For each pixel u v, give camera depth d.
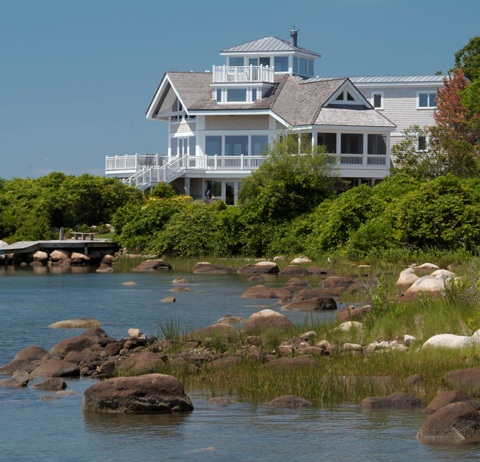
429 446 24.30
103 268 82.06
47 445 24.81
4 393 31.09
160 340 41.44
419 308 40.75
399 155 113.00
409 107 139.62
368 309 44.16
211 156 123.81
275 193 91.75
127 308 53.88
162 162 128.88
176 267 85.00
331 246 84.62
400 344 36.78
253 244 91.31
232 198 125.38
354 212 84.25
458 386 29.89
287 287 63.16
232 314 50.50
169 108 135.62
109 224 112.62
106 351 37.88
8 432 26.05
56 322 47.56
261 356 35.16
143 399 28.19
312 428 26.12
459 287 41.72
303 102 122.50
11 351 39.50
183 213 94.38
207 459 23.48
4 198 107.12
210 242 92.56
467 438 24.98
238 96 125.56
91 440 25.25
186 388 31.44
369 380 31.05
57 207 109.44
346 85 121.50
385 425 26.36
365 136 118.62
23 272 81.56
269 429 26.06
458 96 121.88
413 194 80.00
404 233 79.06
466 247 77.62
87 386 32.28
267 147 102.00
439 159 109.06
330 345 37.56
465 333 36.25
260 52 136.12
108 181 115.38
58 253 91.44
